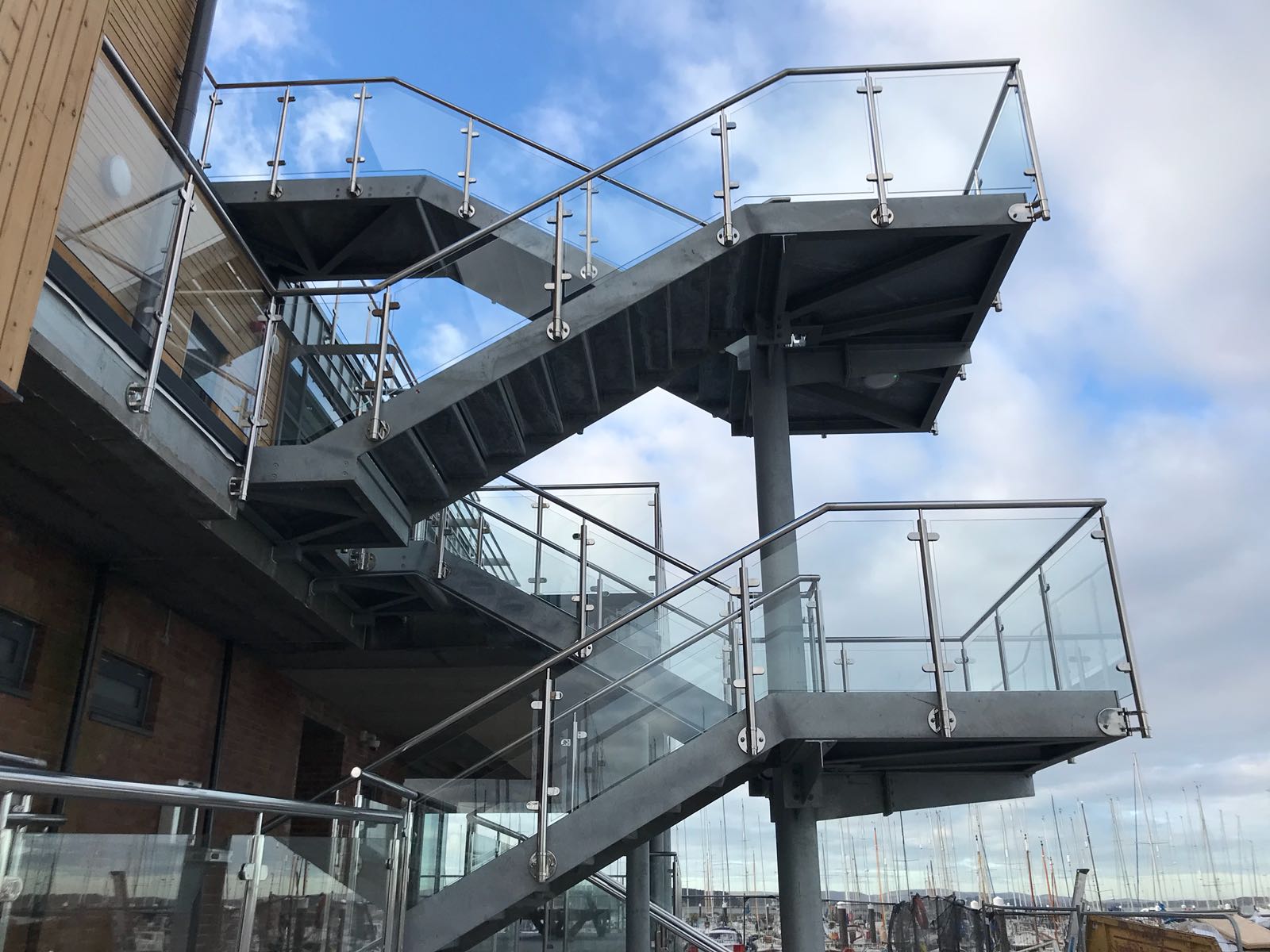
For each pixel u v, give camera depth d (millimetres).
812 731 5340
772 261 6688
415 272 5922
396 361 5777
